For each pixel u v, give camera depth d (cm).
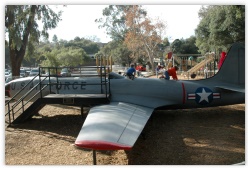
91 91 1043
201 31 3541
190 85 1056
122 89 1028
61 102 957
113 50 6675
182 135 852
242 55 1082
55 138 844
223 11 2753
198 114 1133
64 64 4150
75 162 651
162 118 1074
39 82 1008
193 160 651
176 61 4003
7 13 1977
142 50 4800
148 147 751
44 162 652
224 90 1062
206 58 3069
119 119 716
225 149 721
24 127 972
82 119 1071
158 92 1030
